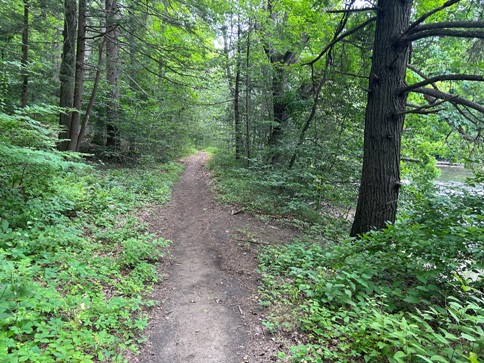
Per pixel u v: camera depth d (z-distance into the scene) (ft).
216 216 29.96
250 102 50.85
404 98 18.89
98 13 32.63
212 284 15.96
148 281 15.44
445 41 26.32
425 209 15.17
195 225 26.99
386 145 18.81
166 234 23.84
